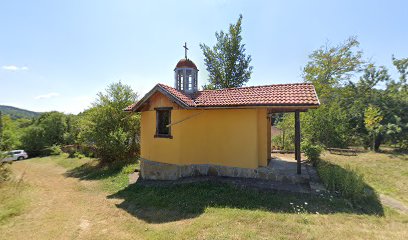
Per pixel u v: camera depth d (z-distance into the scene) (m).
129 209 7.59
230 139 9.91
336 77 25.55
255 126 9.39
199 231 5.25
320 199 7.07
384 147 20.28
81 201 9.00
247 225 5.43
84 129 19.25
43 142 38.34
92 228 6.21
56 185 13.00
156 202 7.79
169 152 10.41
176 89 11.71
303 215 5.96
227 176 9.88
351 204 6.70
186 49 12.72
